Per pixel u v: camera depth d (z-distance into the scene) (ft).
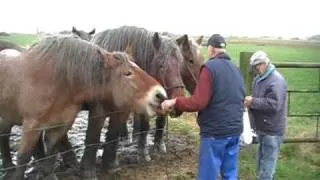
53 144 10.74
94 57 10.73
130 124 19.85
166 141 16.14
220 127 9.43
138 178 12.89
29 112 10.19
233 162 9.93
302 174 13.91
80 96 10.72
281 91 10.73
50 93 10.19
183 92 12.52
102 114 11.54
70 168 12.85
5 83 10.53
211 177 9.64
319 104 26.50
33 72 10.26
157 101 10.31
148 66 12.73
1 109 10.91
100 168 13.26
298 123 20.62
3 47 15.21
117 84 10.68
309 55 69.62
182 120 21.45
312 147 16.29
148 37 12.84
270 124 11.02
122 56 10.69
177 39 14.94
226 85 9.38
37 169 11.99
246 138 12.61
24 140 10.28
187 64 15.14
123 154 15.15
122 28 13.07
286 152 15.89
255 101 10.76
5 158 12.09
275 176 13.61
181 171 13.70
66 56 10.41
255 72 11.12
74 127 19.38
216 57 9.61
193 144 16.93
